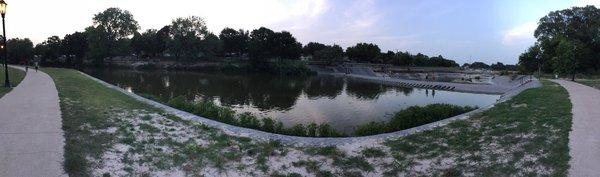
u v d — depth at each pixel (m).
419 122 19.39
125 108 19.20
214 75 96.81
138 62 126.12
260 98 49.22
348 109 39.78
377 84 82.38
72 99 20.73
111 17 108.62
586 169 9.84
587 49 74.44
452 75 137.75
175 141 13.72
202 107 21.80
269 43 118.38
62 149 10.91
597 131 13.41
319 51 138.75
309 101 47.12
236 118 21.73
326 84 79.56
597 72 72.25
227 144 13.84
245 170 11.58
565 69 50.34
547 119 15.61
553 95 24.28
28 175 8.84
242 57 142.12
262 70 116.31
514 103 21.45
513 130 14.48
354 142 14.77
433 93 60.50
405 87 74.88
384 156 13.12
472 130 15.37
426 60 184.25
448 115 20.12
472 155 12.34
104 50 108.44
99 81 38.38
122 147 12.37
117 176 10.03
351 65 140.25
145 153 12.10
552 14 88.19
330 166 12.24
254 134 15.54
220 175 11.05
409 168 11.91
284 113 35.84
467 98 54.28
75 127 13.83
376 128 18.98
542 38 86.12
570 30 83.06
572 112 17.02
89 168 10.09
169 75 90.50
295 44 127.31
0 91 23.58
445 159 12.37
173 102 23.86
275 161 12.48
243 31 138.00
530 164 10.79
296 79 93.88
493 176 10.46
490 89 65.50
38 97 20.86
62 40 125.38
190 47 118.88
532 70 81.44
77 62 122.50
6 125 13.43
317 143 14.57
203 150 12.91
